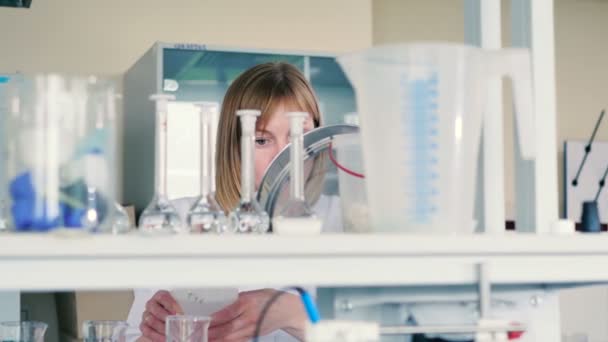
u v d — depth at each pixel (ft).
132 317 8.25
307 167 6.02
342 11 14.69
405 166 3.80
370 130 3.88
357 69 3.92
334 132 6.07
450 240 3.58
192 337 5.13
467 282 3.73
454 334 3.87
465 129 3.85
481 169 4.64
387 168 3.83
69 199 3.51
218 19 14.26
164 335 7.13
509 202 14.58
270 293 6.93
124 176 13.73
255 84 8.38
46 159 3.51
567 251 3.79
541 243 3.73
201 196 4.25
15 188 3.51
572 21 16.63
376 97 3.85
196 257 3.35
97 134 3.59
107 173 3.61
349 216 4.70
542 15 4.51
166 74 12.17
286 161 5.63
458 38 16.11
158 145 3.94
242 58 12.54
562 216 16.11
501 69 3.95
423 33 15.98
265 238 3.36
